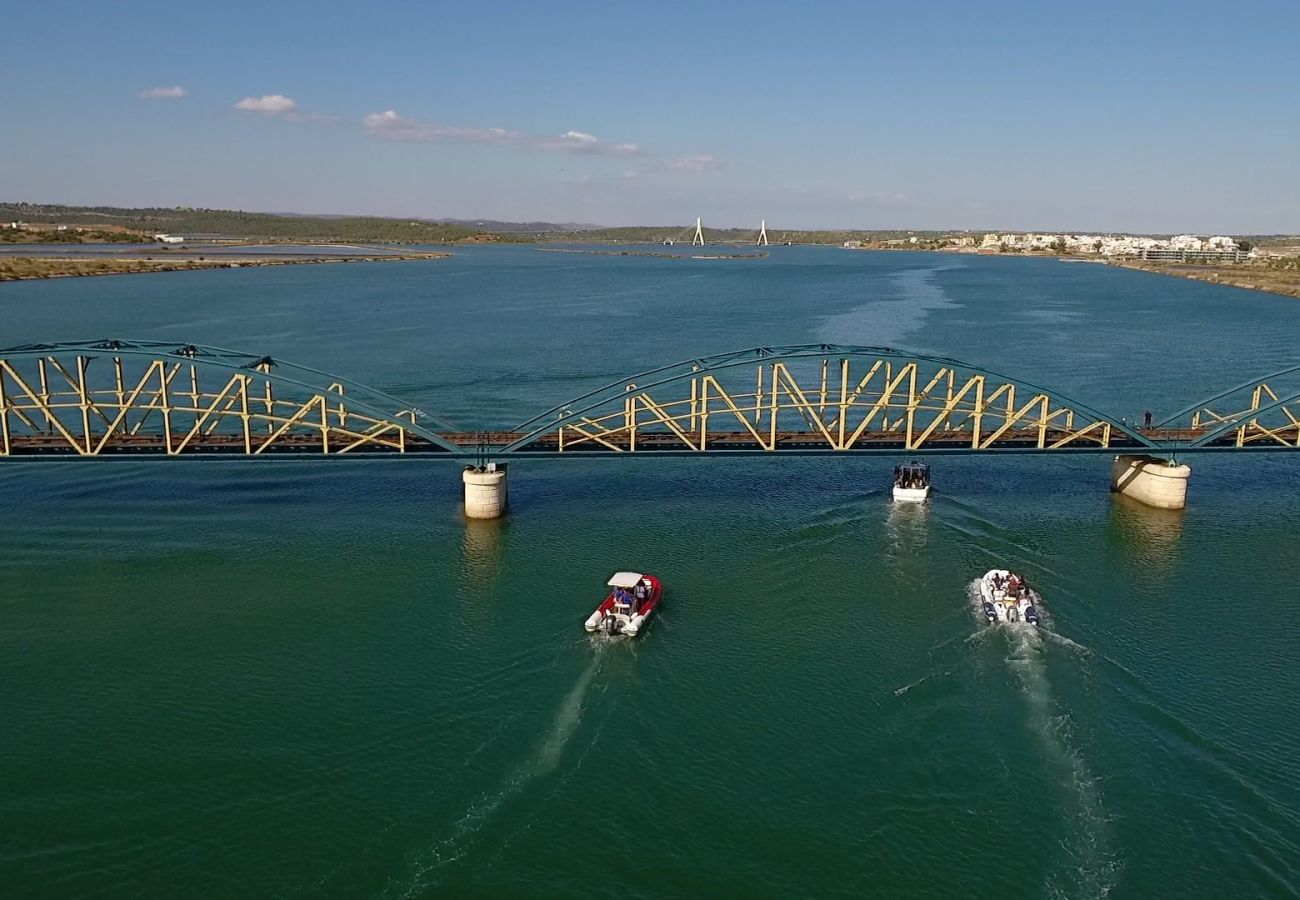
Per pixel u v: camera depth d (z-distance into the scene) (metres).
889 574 65.38
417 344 170.62
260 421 112.25
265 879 37.22
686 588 63.12
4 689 50.31
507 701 49.31
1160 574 65.56
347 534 73.31
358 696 49.75
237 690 50.34
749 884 37.00
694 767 43.88
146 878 37.41
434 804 41.41
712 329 195.50
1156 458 82.12
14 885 36.97
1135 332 188.88
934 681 50.91
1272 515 78.69
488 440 82.56
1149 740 45.69
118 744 45.62
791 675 51.75
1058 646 54.75
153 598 61.50
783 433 87.44
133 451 78.31
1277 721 47.38
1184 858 38.12
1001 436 87.56
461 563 67.50
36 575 64.94
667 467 92.88
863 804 41.41
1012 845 38.97
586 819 40.47
